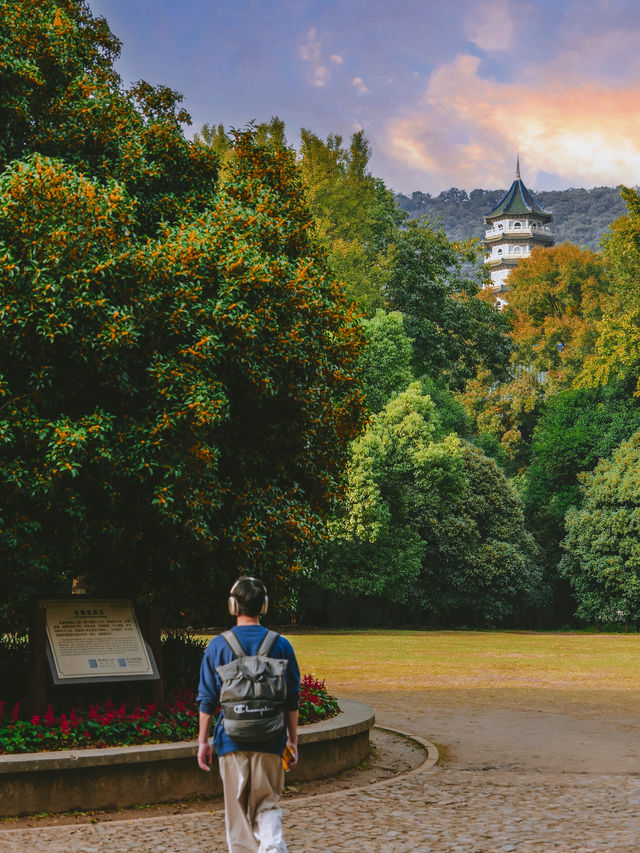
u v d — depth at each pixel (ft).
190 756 25.88
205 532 30.37
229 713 15.83
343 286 41.34
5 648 36.47
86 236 28.81
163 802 25.36
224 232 32.63
